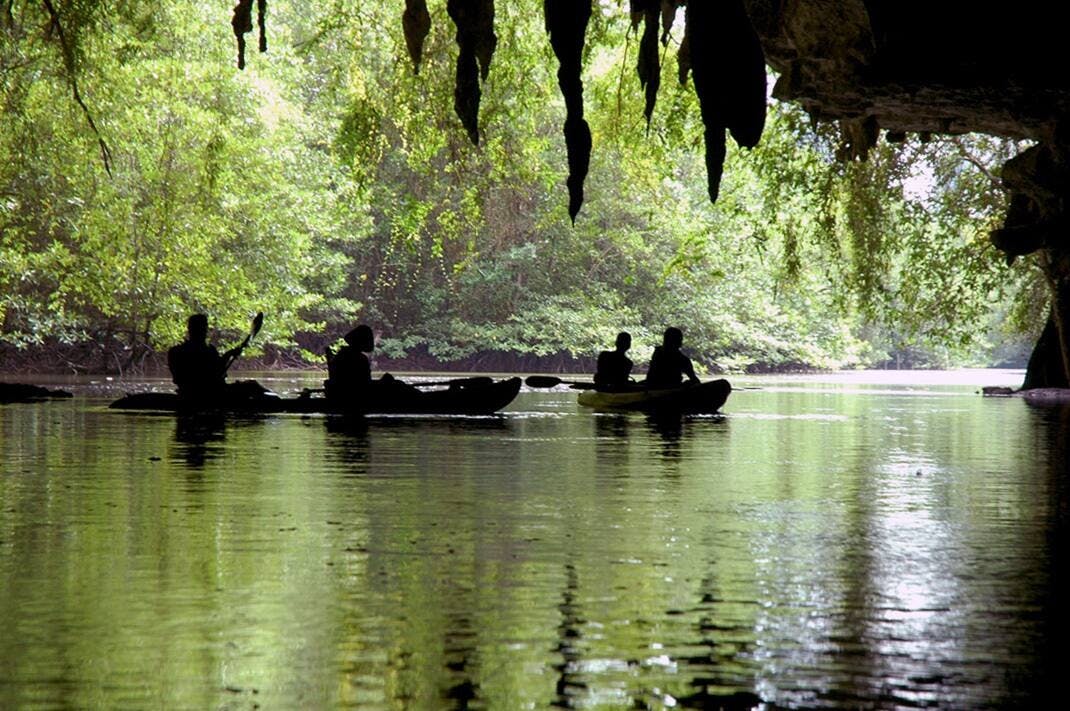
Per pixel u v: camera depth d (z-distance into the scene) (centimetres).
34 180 4366
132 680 523
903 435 2155
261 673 534
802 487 1272
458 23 1022
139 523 967
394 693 506
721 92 862
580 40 895
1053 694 511
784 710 489
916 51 2027
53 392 3212
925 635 607
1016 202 3200
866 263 3884
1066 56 2000
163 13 4594
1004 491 1247
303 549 849
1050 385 4281
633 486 1270
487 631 610
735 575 759
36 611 648
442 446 1788
